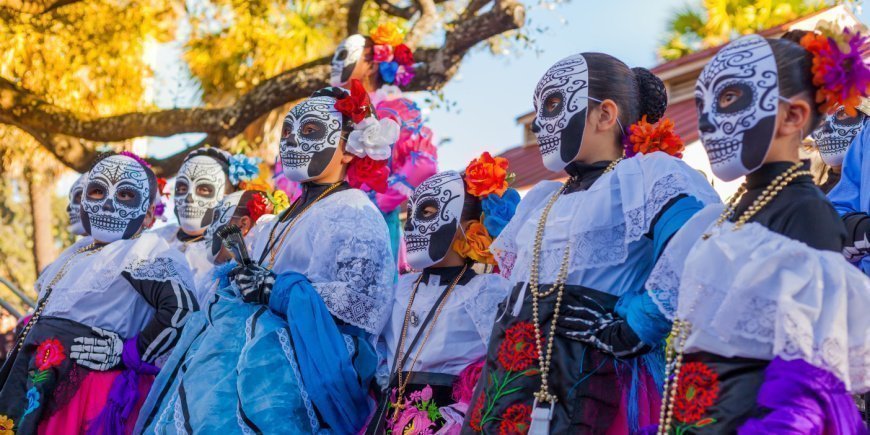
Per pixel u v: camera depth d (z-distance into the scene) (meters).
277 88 10.20
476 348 4.04
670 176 3.18
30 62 11.65
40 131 11.03
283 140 4.41
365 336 4.23
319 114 4.38
